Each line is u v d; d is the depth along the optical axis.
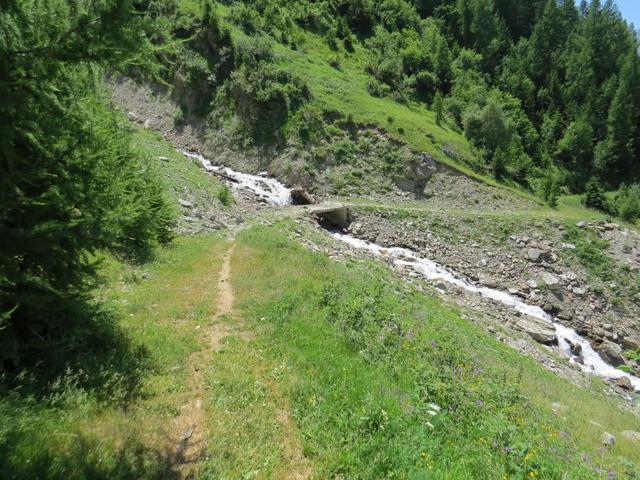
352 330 11.21
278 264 18.27
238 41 55.34
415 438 6.30
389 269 28.69
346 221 39.22
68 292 7.41
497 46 87.00
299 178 45.22
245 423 6.66
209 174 41.28
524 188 53.50
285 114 49.72
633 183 67.56
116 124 10.84
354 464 5.89
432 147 51.12
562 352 26.84
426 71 73.62
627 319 33.41
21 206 5.92
